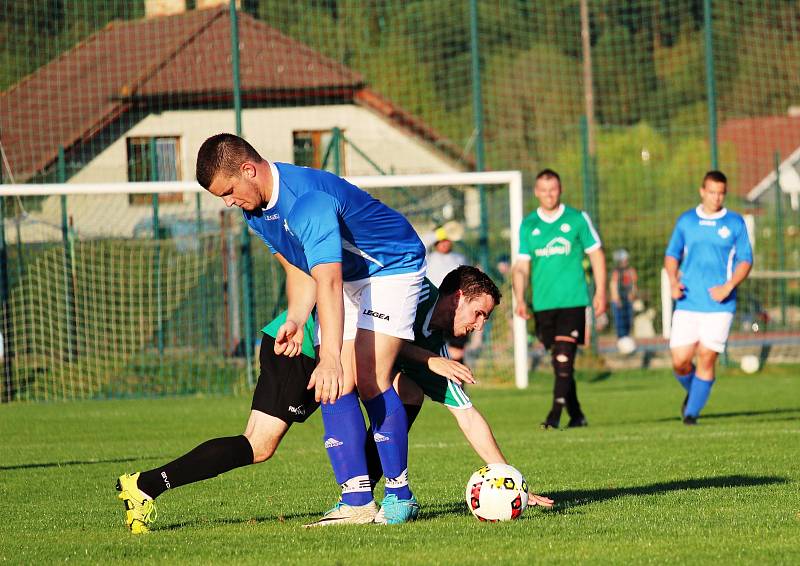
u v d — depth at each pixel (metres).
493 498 14.16
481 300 14.78
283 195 12.89
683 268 29.56
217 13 63.31
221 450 13.98
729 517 14.36
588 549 12.10
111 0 66.19
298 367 14.12
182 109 59.59
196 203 48.56
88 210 54.03
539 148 99.06
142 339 47.22
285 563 11.56
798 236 71.75
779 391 42.66
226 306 47.75
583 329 30.34
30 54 64.62
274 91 60.72
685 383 30.58
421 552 12.05
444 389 14.99
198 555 12.22
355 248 13.53
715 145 52.22
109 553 12.49
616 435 27.28
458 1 99.44
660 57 99.75
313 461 23.86
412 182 43.06
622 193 79.94
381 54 92.88
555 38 102.81
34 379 44.97
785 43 85.19
